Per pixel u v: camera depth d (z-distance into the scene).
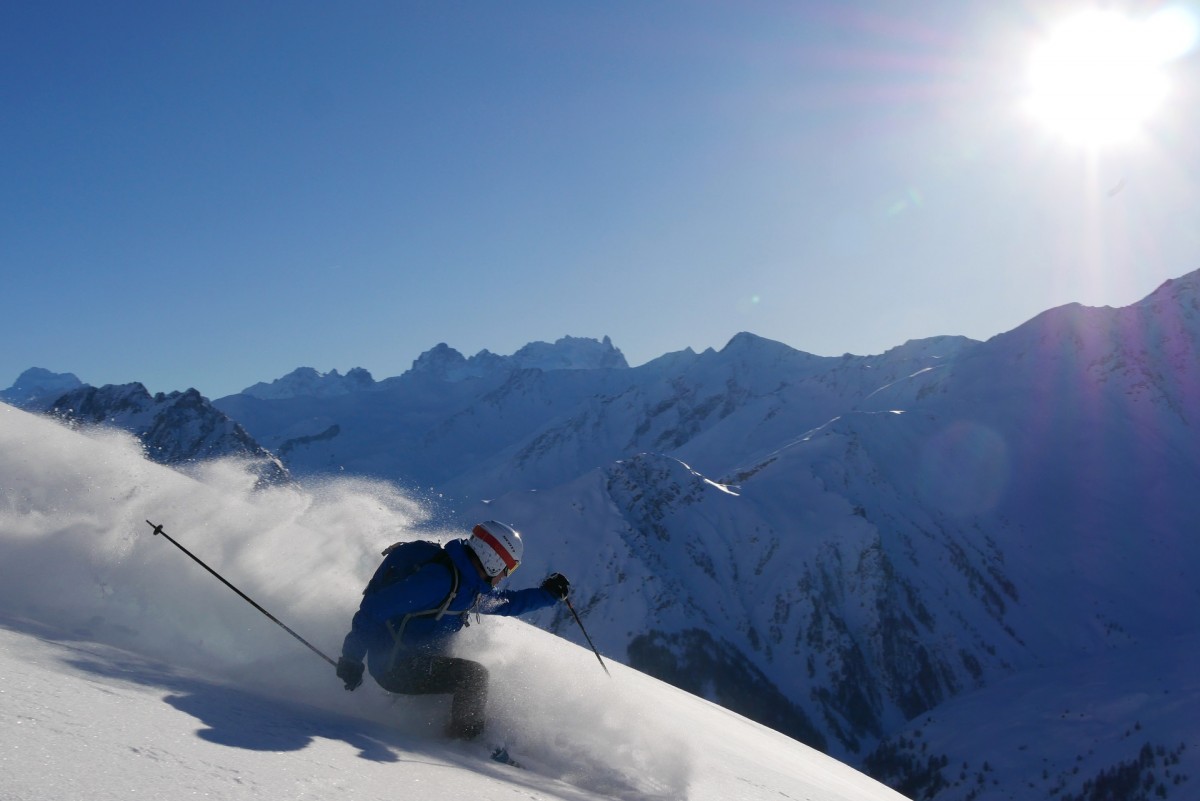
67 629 3.62
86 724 2.33
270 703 3.42
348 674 4.02
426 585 4.17
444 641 4.29
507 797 3.10
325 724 3.36
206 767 2.31
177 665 3.67
